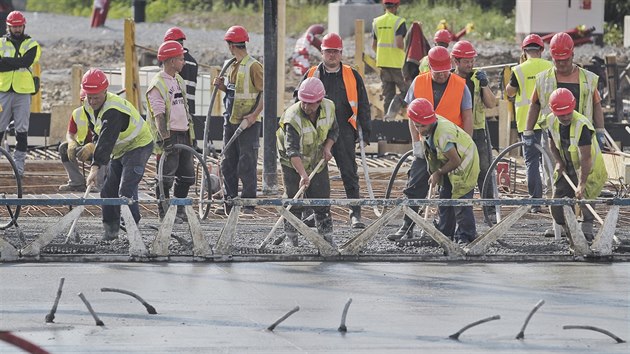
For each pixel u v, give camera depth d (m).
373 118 65.19
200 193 40.03
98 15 122.44
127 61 56.62
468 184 34.59
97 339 24.03
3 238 34.00
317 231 34.81
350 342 24.03
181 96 38.97
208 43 106.75
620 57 88.50
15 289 28.83
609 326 25.67
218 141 57.97
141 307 27.09
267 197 43.53
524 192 47.16
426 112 33.31
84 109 33.97
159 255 32.94
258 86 40.78
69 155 39.06
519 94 41.41
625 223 41.88
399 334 24.75
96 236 36.78
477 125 38.09
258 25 125.31
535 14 92.31
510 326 25.61
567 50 36.25
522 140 41.59
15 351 23.12
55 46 106.31
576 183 34.97
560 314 26.81
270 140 43.34
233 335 24.52
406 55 54.72
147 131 34.97
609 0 113.31
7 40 45.94
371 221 41.22
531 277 31.23
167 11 133.12
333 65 37.66
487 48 95.12
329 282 30.34
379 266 32.84
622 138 56.97
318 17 121.94
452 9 116.50
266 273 31.52
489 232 33.72
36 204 32.19
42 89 85.12
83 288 29.09
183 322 25.62
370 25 103.12
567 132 34.19
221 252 33.09
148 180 49.97
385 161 55.72
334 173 50.31
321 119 33.97
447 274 31.62
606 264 33.41
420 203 33.28
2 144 49.00
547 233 38.16
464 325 25.66
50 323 25.38
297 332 24.83
